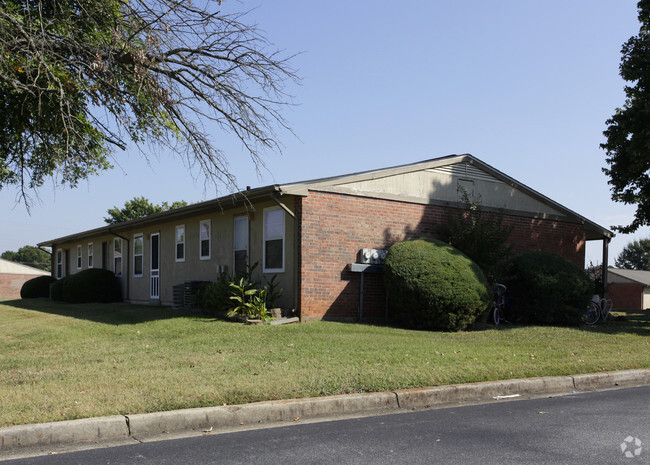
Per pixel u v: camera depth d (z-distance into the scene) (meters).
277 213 15.13
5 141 10.94
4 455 5.06
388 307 15.42
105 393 6.68
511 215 18.34
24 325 14.82
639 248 67.06
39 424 5.44
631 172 18.11
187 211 17.97
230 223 17.19
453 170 17.06
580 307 15.74
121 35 9.39
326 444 5.34
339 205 14.71
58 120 9.98
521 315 16.06
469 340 12.02
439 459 4.88
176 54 9.62
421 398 7.17
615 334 13.49
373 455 5.00
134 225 22.53
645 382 8.99
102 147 11.13
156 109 9.73
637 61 17.66
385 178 15.62
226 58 9.71
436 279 13.54
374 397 6.90
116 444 5.42
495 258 15.84
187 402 6.30
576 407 6.96
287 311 14.20
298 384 7.16
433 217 16.50
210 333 12.20
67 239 29.38
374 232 15.30
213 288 15.20
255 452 5.09
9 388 7.10
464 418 6.40
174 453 5.07
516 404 7.18
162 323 13.84
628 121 17.25
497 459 4.88
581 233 20.14
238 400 6.52
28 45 8.76
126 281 23.95
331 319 14.40
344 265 14.71
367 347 10.27
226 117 9.95
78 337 12.44
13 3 9.62
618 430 5.82
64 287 23.38
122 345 10.99
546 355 9.98
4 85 9.30
